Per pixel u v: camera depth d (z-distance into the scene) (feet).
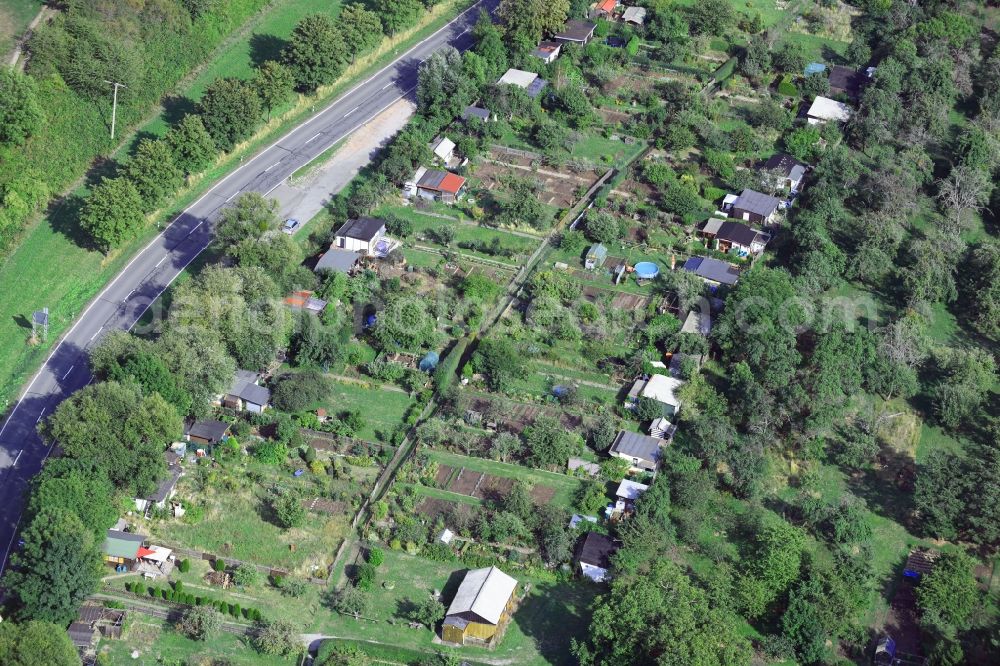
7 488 558.97
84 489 510.58
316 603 510.99
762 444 585.63
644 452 573.33
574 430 591.37
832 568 522.47
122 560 515.09
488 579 509.76
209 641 490.90
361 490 562.66
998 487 545.44
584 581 523.70
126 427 536.42
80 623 490.08
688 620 474.90
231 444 572.10
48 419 541.75
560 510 545.03
